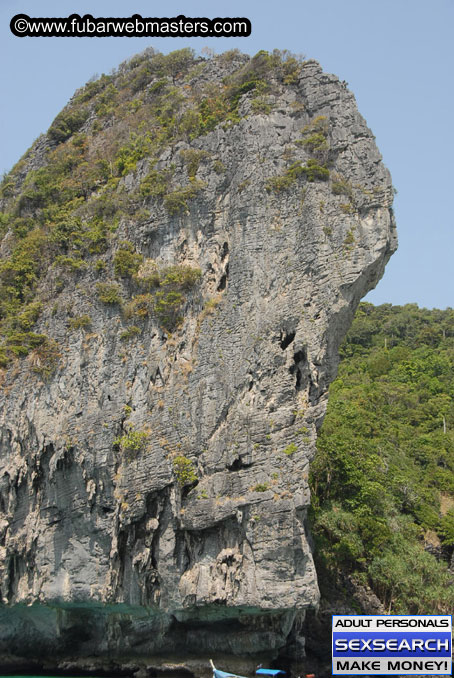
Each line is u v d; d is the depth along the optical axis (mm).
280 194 39688
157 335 41156
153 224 43312
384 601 47344
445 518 58625
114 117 54250
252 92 43219
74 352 42844
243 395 37594
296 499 35156
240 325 38500
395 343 106875
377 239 38156
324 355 37156
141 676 38625
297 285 37875
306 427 36219
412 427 76188
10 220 53188
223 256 41188
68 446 40906
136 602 37969
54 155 55156
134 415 40125
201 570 36719
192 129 45188
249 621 37312
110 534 39062
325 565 47281
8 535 42625
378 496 51188
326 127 40656
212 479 37094
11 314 46844
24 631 43688
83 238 45781
